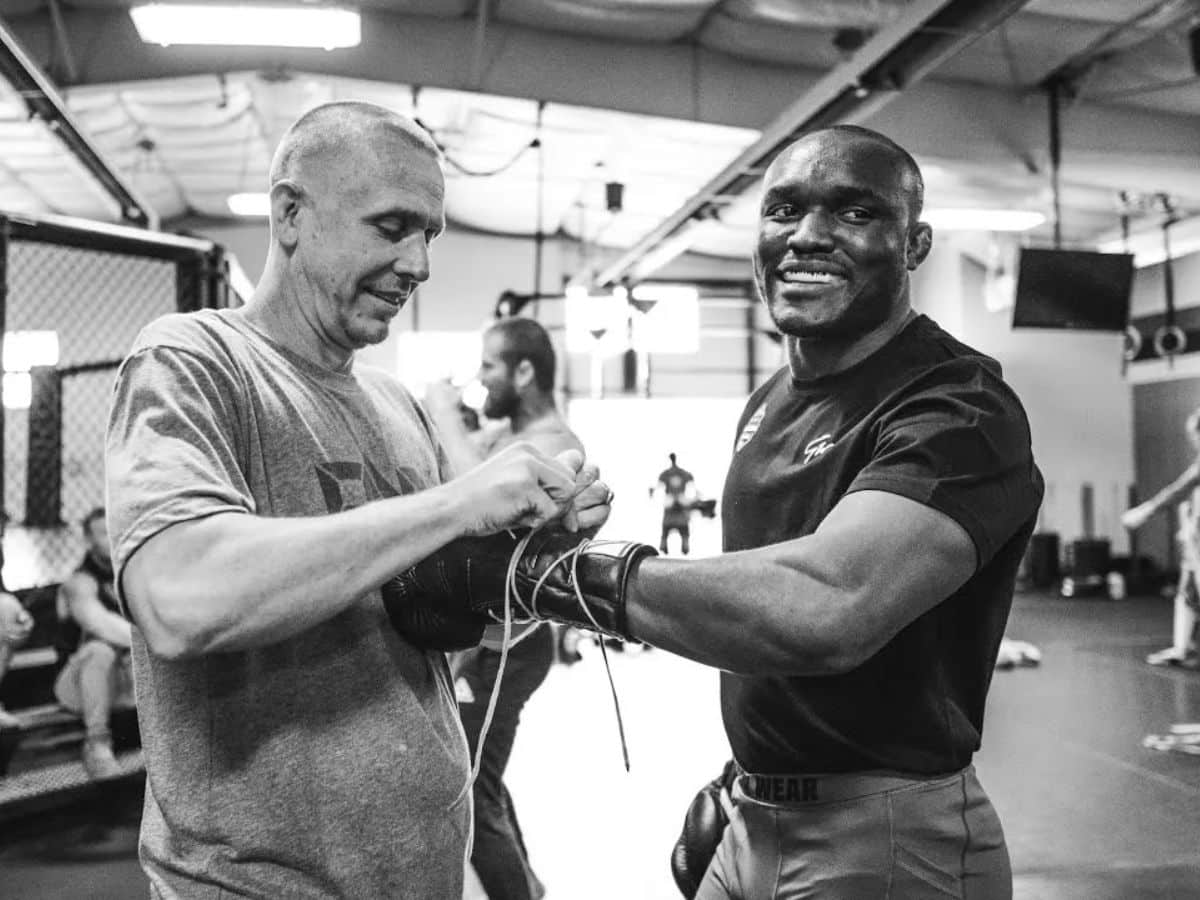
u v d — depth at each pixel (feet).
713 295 41.57
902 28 14.60
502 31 22.26
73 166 24.29
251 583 3.09
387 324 4.01
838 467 4.18
